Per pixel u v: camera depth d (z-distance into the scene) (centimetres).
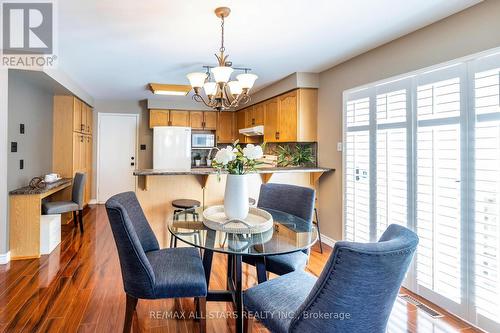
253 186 354
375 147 287
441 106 224
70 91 422
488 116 192
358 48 290
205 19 226
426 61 238
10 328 191
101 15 219
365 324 112
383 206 276
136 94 540
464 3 201
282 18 224
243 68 359
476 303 200
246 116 566
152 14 217
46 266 291
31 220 312
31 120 375
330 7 208
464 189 206
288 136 406
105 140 604
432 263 229
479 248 198
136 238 156
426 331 197
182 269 177
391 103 269
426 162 233
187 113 613
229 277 221
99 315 208
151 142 623
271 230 192
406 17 222
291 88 390
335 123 352
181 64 343
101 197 605
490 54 192
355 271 102
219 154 182
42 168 413
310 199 228
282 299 145
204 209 242
